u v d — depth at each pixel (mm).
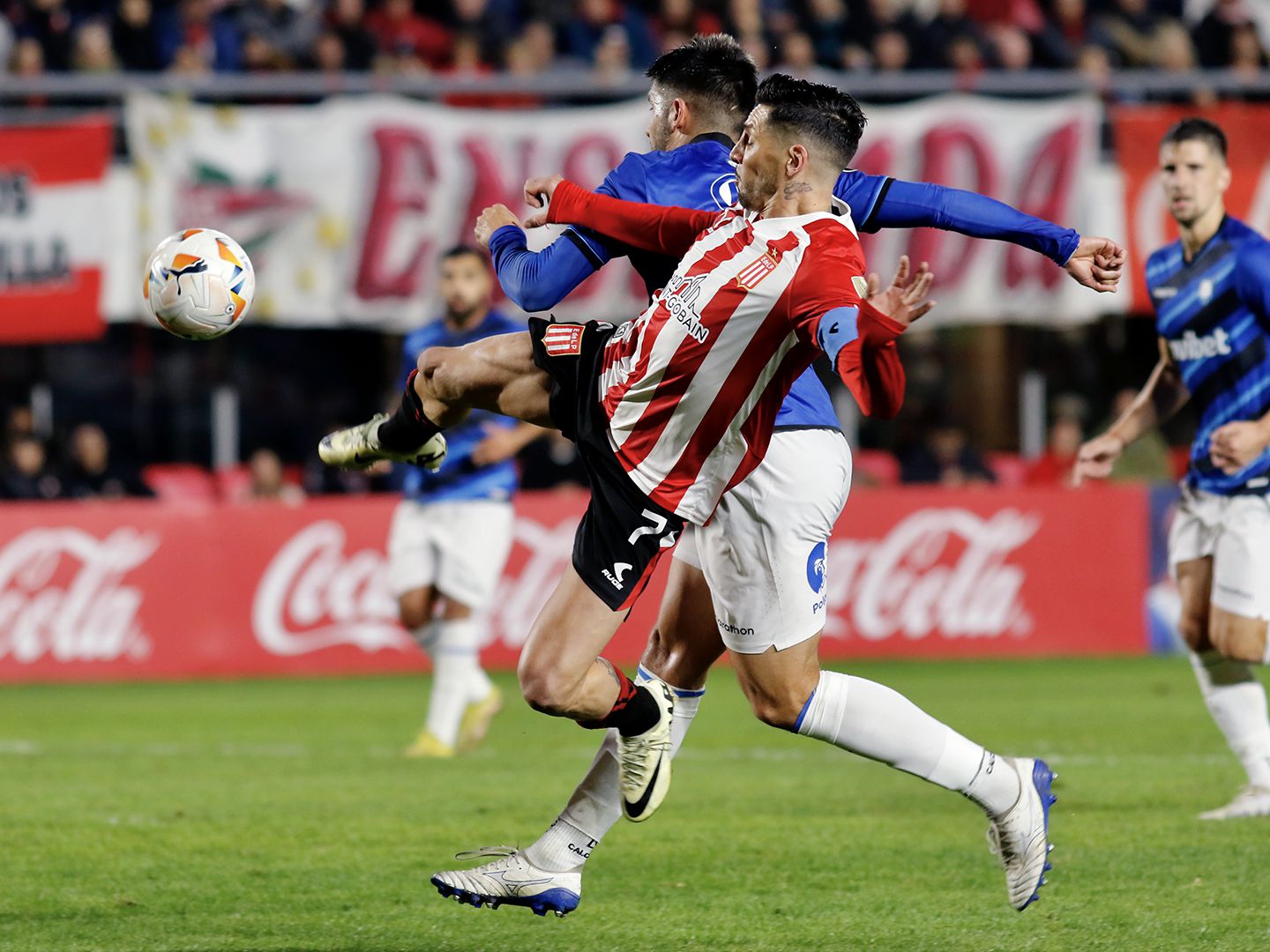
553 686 14750
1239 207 44906
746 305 14156
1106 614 46906
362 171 44375
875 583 46344
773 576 15664
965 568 46562
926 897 18062
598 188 16828
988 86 46000
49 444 47875
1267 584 22516
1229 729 23312
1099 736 31797
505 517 31312
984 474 47875
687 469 14781
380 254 44500
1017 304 44406
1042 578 46812
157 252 16750
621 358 14836
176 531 45406
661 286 16156
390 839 21734
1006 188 45188
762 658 15836
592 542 14906
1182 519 23656
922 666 44531
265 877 19359
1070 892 18156
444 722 31094
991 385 49875
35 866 20062
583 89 45469
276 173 44250
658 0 55875
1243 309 23000
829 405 16219
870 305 12531
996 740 31188
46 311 44188
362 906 17859
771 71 47000
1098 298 44562
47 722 36594
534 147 44781
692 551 16641
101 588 44969
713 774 27812
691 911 17500
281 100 46000
